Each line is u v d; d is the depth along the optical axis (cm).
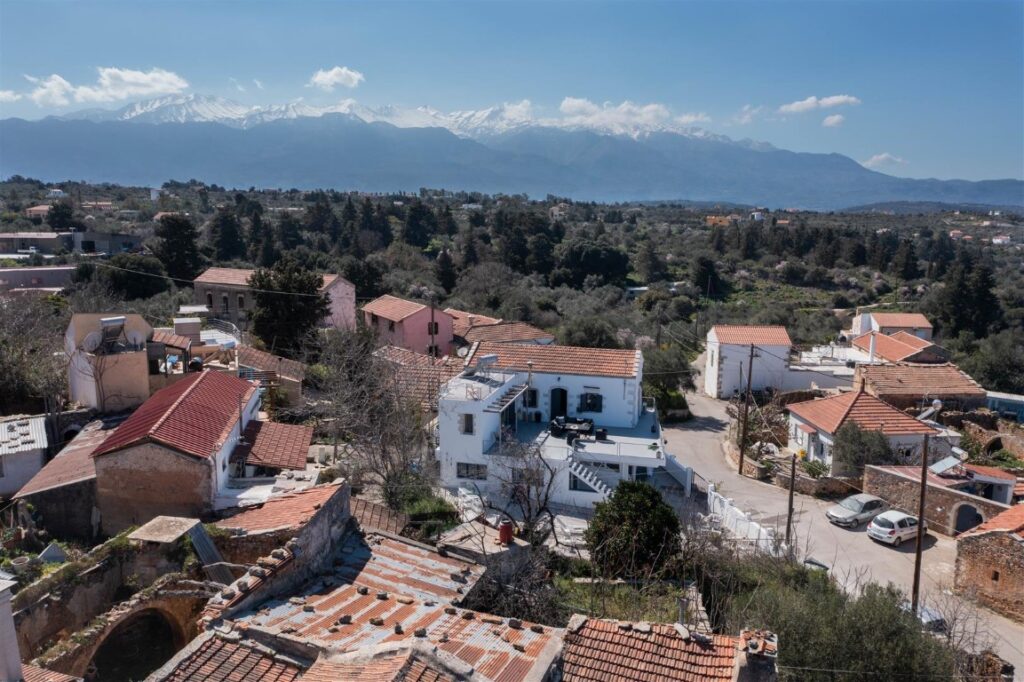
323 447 3547
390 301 7112
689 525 2877
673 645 1453
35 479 2495
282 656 1283
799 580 2566
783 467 4534
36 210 12288
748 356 6381
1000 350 7000
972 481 3775
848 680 1791
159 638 1722
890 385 5378
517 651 1334
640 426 4344
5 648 1124
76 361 3431
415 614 1477
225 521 2050
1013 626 2744
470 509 3036
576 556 2712
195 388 2839
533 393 4425
